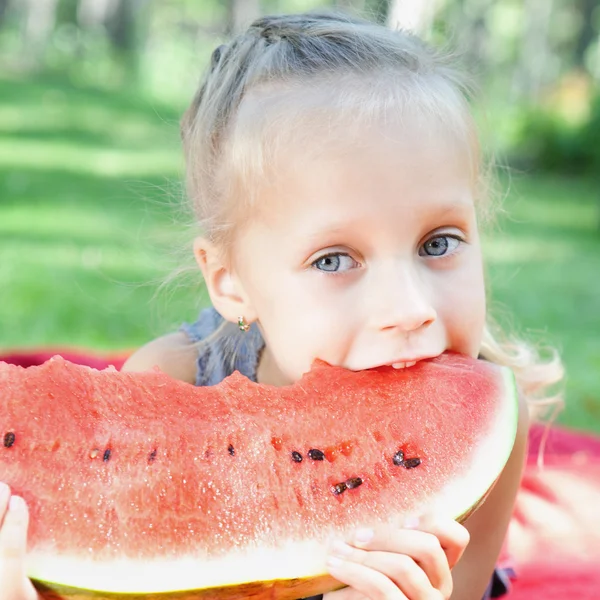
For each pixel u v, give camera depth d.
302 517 1.74
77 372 1.87
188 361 2.68
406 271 1.87
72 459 1.76
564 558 3.00
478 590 2.35
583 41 26.19
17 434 1.78
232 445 1.82
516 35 26.86
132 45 32.12
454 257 1.94
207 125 2.29
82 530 1.67
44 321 5.77
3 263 7.19
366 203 1.86
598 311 7.20
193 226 2.48
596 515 3.29
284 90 2.06
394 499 1.77
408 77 2.07
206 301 3.06
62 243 8.07
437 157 1.91
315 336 1.90
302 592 1.69
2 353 4.18
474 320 1.96
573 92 19.33
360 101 1.94
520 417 2.44
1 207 9.56
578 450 3.85
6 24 27.59
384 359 1.86
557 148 15.96
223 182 2.17
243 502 1.74
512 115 16.83
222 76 2.27
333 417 1.87
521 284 7.89
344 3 2.99
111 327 5.76
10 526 1.55
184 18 38.09
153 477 1.75
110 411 1.83
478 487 1.80
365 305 1.87
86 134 16.12
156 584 1.62
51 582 1.60
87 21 30.86
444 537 1.68
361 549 1.67
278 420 1.86
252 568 1.66
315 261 1.90
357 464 1.82
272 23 2.42
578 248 9.91
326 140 1.89
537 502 3.38
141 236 7.33
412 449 1.84
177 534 1.69
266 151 1.95
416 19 4.35
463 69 2.56
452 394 1.91
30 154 13.28
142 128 17.78
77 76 25.14
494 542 2.38
